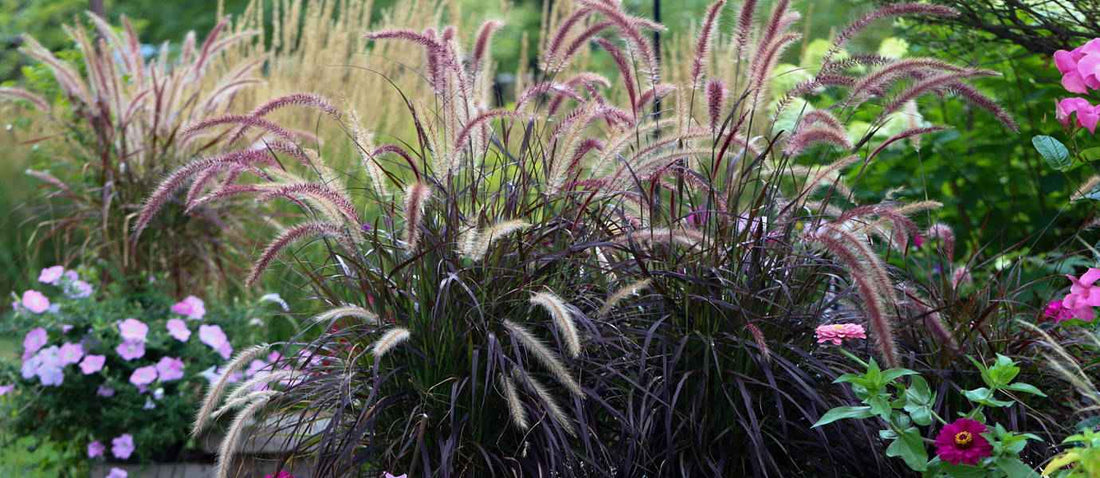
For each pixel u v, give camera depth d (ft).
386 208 9.94
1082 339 10.20
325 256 14.74
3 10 34.73
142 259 16.69
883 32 18.17
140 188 16.65
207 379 13.55
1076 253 11.78
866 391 8.73
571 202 9.94
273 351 13.26
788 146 9.77
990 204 15.66
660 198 10.36
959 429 8.59
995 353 9.93
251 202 17.40
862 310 9.98
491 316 9.20
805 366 9.73
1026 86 15.65
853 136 15.97
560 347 9.05
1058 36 14.28
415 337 9.29
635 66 10.66
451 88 9.85
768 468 9.41
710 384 9.36
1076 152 11.39
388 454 9.06
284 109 19.40
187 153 17.25
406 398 9.38
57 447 13.05
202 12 51.37
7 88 16.94
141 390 13.08
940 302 10.43
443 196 9.68
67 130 17.22
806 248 9.86
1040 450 9.57
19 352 13.50
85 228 17.02
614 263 9.84
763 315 9.53
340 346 9.96
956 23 15.34
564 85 10.64
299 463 9.92
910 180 15.75
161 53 18.51
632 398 9.44
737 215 9.57
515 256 9.45
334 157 17.90
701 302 9.39
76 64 20.35
